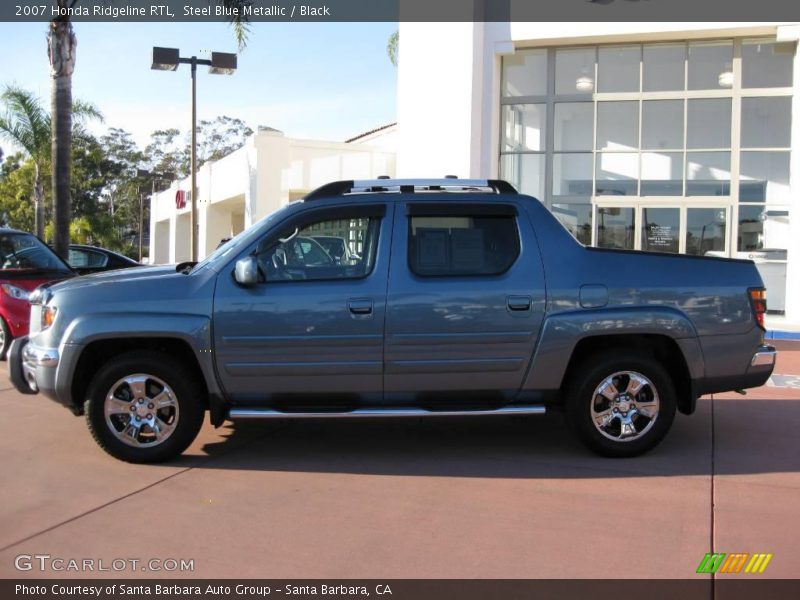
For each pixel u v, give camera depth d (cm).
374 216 557
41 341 552
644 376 557
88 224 4738
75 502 477
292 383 545
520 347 546
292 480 520
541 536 421
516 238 558
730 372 563
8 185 4491
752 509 462
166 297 538
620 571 377
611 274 553
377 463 561
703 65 1447
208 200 3178
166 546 411
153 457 548
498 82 1515
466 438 630
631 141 1489
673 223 1477
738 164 1438
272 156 2494
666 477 525
